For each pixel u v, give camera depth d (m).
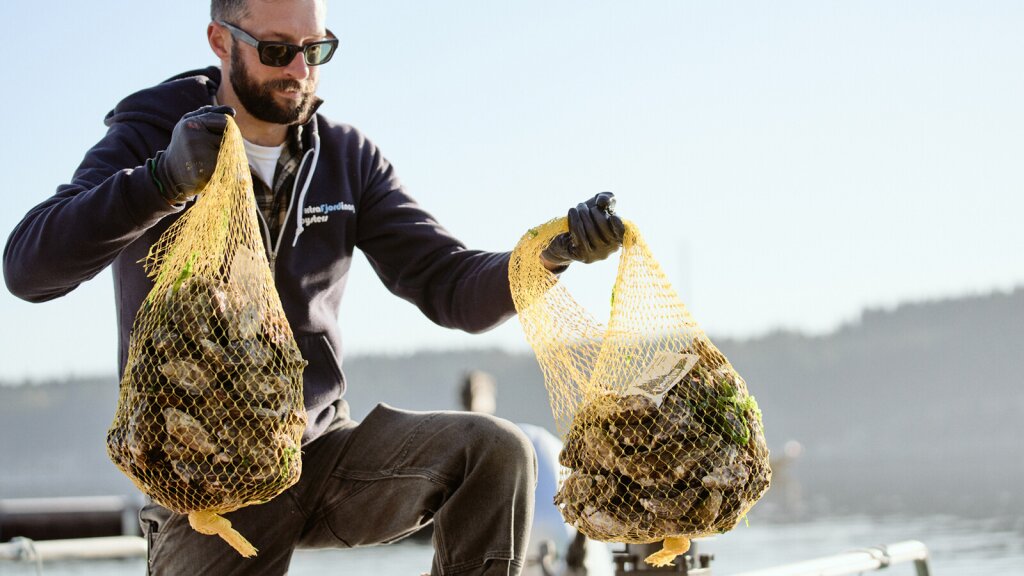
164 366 2.61
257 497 2.70
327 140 3.58
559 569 5.34
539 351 2.95
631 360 2.84
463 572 3.07
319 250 3.46
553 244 2.99
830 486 38.91
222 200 2.69
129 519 10.26
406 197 3.72
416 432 3.22
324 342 3.43
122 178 2.80
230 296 2.71
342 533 3.34
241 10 3.21
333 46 3.29
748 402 2.79
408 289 3.63
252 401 2.66
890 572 10.45
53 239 2.84
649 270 2.88
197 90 3.42
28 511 9.98
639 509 2.65
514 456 3.07
